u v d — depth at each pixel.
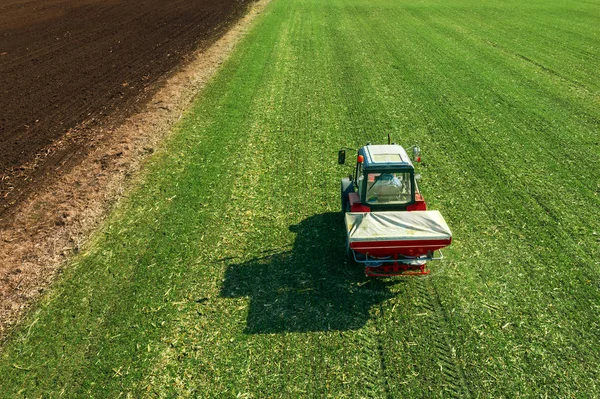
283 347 8.70
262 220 12.49
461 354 8.44
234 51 28.53
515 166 14.96
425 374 8.09
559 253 10.93
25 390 8.14
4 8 41.44
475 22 36.66
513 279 10.16
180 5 43.31
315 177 14.51
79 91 22.22
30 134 17.95
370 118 18.81
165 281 10.44
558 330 8.86
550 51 28.53
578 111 19.39
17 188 14.43
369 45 29.73
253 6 42.88
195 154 16.19
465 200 13.13
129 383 8.16
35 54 28.12
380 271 10.12
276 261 10.96
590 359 8.25
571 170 14.68
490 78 23.52
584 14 40.00
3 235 12.20
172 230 12.20
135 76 24.12
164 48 29.12
